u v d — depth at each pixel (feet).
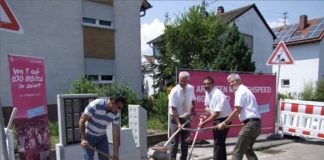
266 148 25.70
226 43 56.65
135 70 48.52
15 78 12.85
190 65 56.80
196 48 58.65
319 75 85.97
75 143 16.02
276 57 28.99
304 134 27.96
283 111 29.68
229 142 26.91
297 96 71.61
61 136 15.57
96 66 44.32
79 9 42.22
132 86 48.19
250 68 55.77
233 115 17.35
